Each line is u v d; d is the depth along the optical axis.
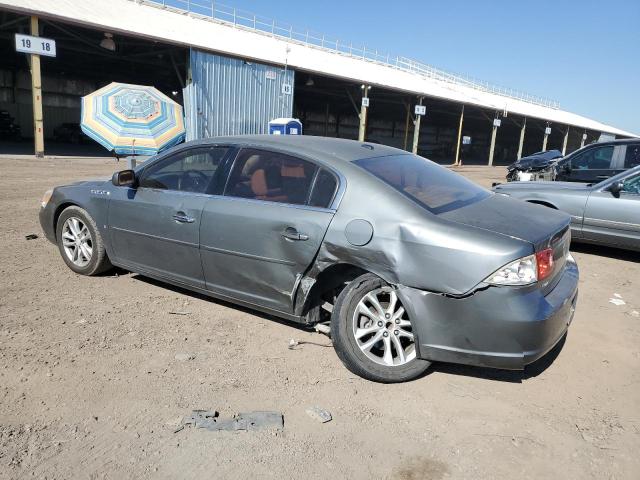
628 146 9.70
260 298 3.84
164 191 4.38
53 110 36.91
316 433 2.81
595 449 2.77
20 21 20.34
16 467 2.41
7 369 3.26
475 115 48.78
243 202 3.86
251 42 30.61
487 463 2.63
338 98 40.78
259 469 2.50
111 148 7.74
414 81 41.81
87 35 23.30
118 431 2.73
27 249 6.14
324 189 3.59
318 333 4.09
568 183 7.95
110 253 4.84
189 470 2.47
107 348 3.63
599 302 5.32
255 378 3.36
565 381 3.53
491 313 3.01
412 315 3.19
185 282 4.31
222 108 22.92
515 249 3.00
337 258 3.40
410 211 3.28
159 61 28.73
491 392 3.34
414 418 3.00
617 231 7.05
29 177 13.84
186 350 3.68
